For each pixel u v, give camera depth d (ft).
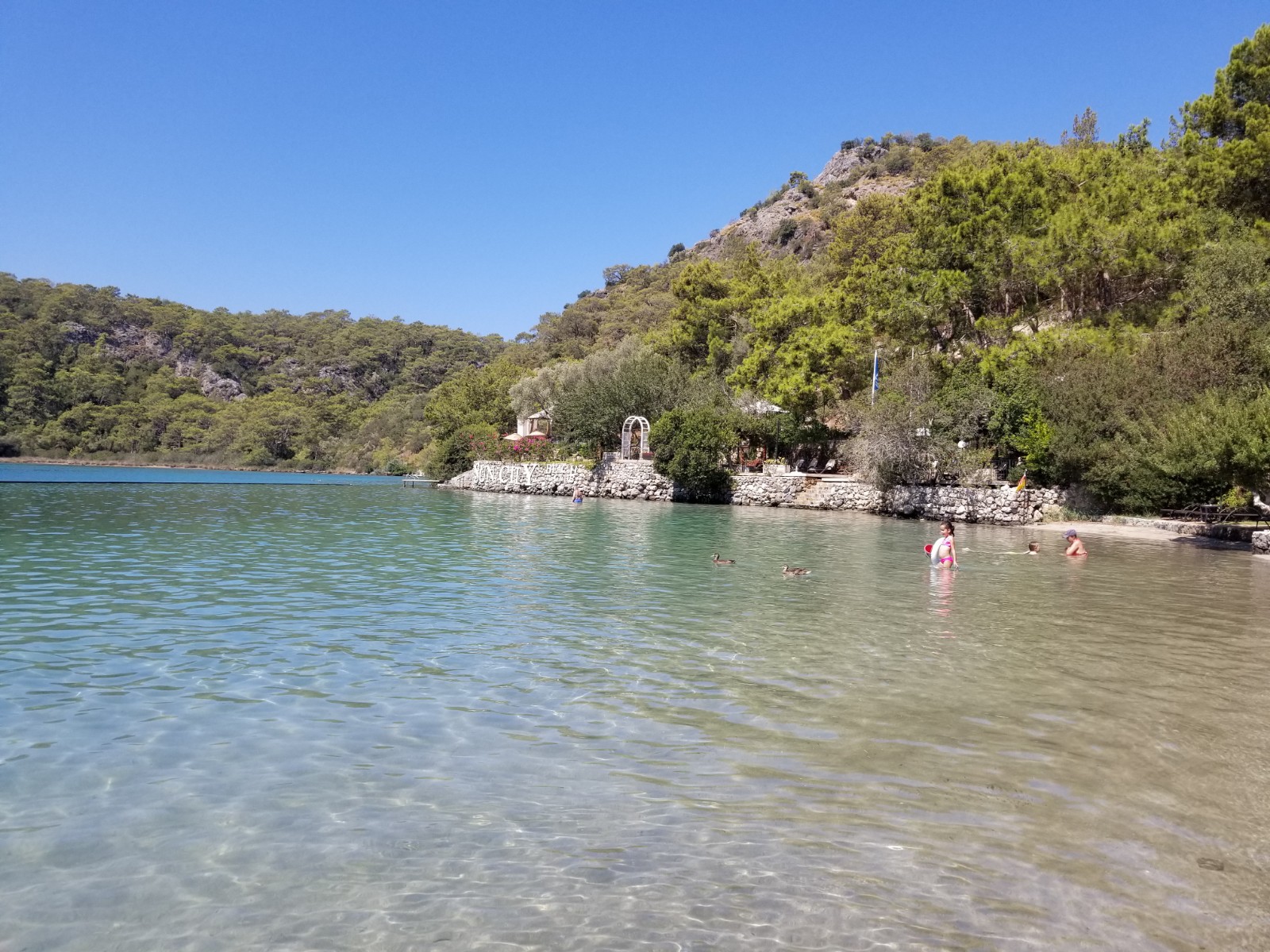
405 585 47.67
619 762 20.33
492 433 223.92
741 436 166.91
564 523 97.45
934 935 13.00
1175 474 80.94
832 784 19.10
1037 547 71.05
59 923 13.06
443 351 528.22
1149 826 17.04
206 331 476.54
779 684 27.43
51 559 55.01
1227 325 103.09
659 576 53.16
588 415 186.09
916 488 123.44
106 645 31.40
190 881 14.46
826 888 14.47
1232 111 144.97
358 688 26.37
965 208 152.87
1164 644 34.58
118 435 348.79
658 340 234.17
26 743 20.95
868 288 180.45
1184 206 133.80
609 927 13.12
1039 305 146.20
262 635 33.53
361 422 400.26
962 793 18.62
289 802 17.74
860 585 51.47
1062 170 153.89
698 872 14.99
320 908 13.62
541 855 15.56
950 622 39.09
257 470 345.72
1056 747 21.62
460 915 13.47
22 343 380.78
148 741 21.29
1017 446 119.96
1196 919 13.53
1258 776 19.81
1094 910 13.79
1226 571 61.26
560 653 31.42
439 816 17.19
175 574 49.73
